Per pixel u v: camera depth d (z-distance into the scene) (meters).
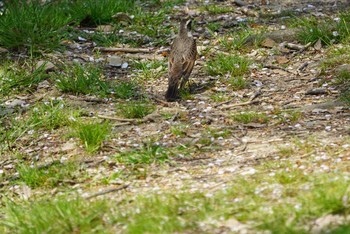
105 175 10.41
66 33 15.91
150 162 10.65
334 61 14.28
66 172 10.49
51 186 10.31
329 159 9.90
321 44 15.37
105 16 16.95
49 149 11.62
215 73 14.30
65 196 9.69
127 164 10.69
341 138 10.80
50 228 8.64
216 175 9.93
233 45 15.53
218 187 9.40
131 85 13.73
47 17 15.95
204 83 13.95
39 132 12.19
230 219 8.38
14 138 12.02
